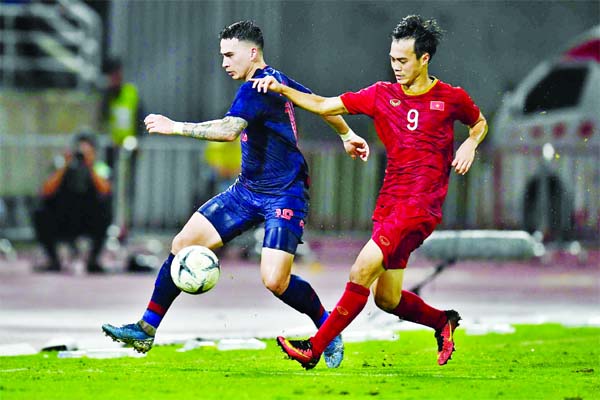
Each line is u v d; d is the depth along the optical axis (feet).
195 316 104.17
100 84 200.23
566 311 113.39
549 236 171.63
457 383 59.77
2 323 96.48
